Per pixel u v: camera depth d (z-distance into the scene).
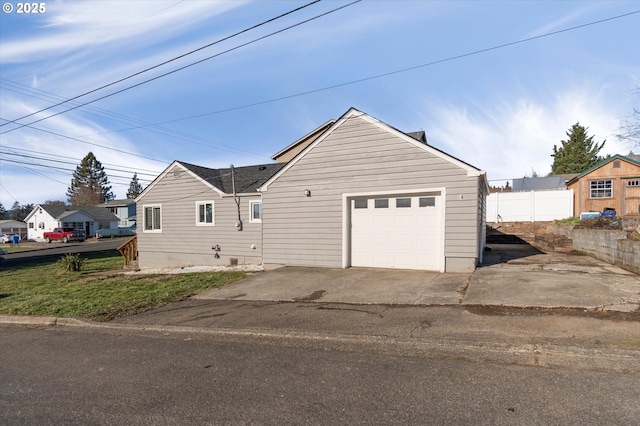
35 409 3.61
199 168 18.47
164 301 8.65
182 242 17.53
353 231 11.37
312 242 11.77
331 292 8.38
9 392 4.05
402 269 10.62
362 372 4.11
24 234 59.47
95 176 75.38
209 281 10.95
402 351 4.71
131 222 57.19
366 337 5.21
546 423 2.93
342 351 4.85
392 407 3.30
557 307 5.91
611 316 5.30
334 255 11.42
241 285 9.88
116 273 15.89
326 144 11.55
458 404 3.29
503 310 6.02
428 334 5.15
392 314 6.31
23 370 4.76
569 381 3.62
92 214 52.81
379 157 10.78
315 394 3.63
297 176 12.00
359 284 8.94
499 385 3.61
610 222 13.48
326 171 11.54
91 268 18.52
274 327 6.00
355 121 11.12
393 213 10.80
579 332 4.79
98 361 4.97
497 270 9.41
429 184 10.11
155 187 18.27
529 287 7.22
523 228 20.62
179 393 3.81
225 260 16.47
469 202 9.64
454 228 9.81
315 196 11.71
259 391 3.76
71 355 5.31
